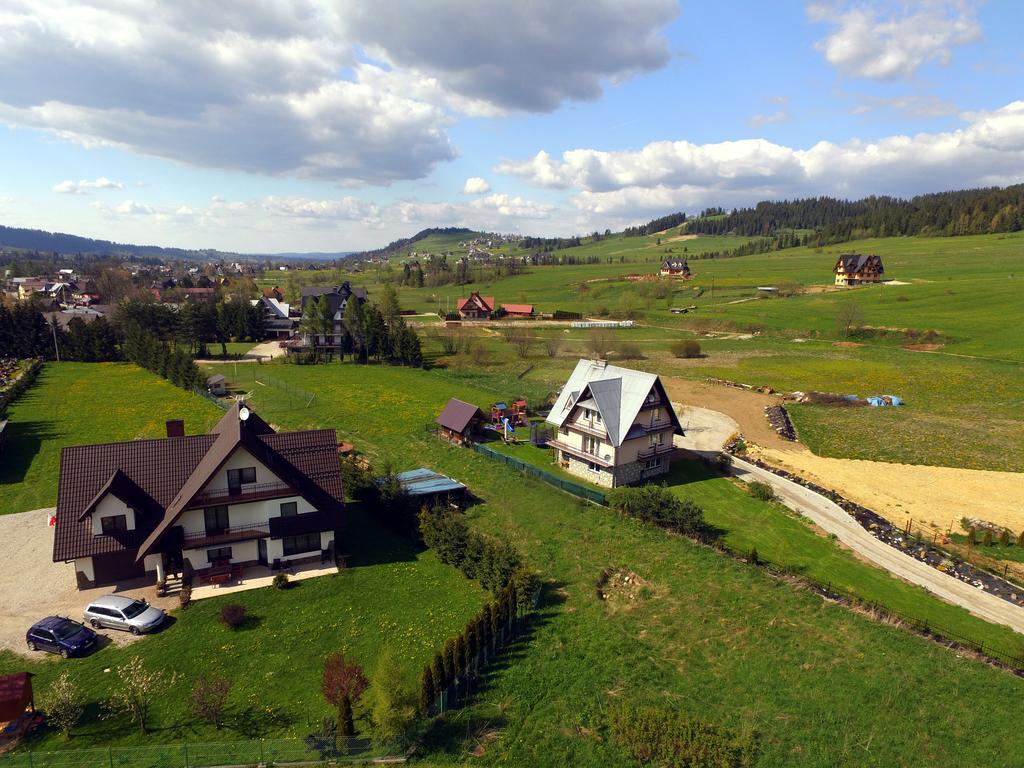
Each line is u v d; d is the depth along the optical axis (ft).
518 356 426.92
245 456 130.93
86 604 121.29
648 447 200.75
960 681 98.63
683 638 113.91
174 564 134.82
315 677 102.27
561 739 87.35
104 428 246.68
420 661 106.83
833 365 378.94
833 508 176.76
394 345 404.57
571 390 215.10
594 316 625.00
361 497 173.88
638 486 189.98
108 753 82.79
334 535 144.15
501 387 335.67
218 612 119.65
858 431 251.80
